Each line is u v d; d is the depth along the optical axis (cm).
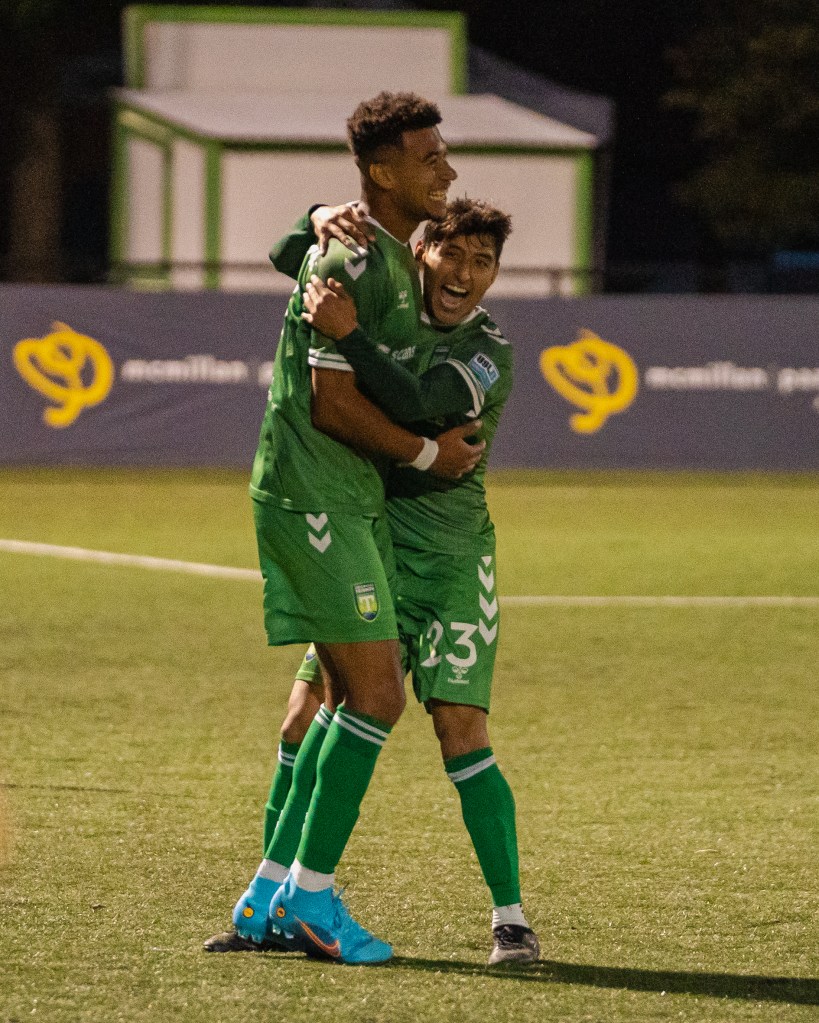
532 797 2156
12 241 9481
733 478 6700
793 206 9581
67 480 6328
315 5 8894
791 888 1758
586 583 4109
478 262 1547
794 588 4056
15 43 8962
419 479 1600
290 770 1630
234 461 6419
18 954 1510
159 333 6366
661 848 1916
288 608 1530
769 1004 1412
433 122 1515
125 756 2353
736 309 6456
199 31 7769
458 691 1567
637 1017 1380
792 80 9512
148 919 1623
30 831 1947
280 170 7338
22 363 6319
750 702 2791
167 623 3503
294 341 1535
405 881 1770
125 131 7450
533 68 11669
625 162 12125
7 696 2772
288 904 1511
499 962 1507
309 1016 1367
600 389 6456
